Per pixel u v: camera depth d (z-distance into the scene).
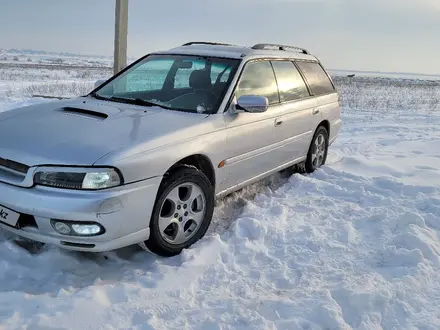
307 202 4.68
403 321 2.73
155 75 4.54
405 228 3.96
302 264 3.39
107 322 2.58
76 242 2.89
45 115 3.61
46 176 2.86
